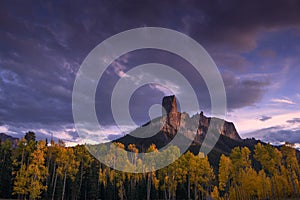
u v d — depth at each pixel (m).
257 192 60.69
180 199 71.44
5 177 58.06
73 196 62.22
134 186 70.56
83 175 69.38
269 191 64.06
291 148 56.28
